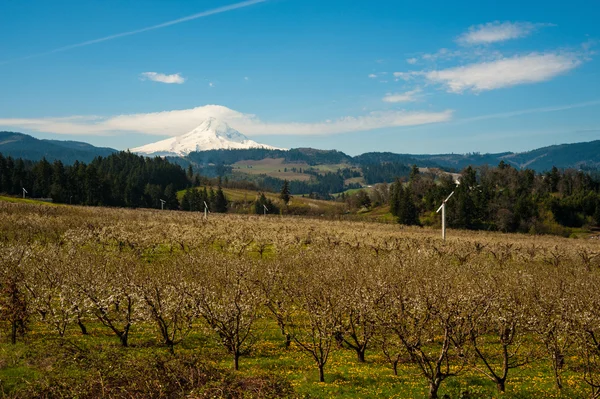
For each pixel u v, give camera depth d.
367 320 19.05
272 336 23.89
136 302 21.22
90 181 138.38
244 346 21.94
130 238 49.25
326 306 19.52
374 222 122.69
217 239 60.75
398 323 17.08
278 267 29.03
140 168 185.62
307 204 181.00
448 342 16.02
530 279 27.75
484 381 17.72
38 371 16.31
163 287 22.52
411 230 97.62
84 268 25.89
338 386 16.89
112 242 48.31
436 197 133.12
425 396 16.20
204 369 16.55
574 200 119.94
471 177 156.00
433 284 20.03
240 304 20.03
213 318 19.23
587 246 69.75
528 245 68.19
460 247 57.75
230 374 16.69
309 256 40.34
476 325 16.86
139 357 17.44
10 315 19.31
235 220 95.69
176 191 185.00
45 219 60.81
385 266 32.28
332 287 22.45
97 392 14.59
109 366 16.12
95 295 21.47
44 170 145.62
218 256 34.75
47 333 21.50
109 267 27.45
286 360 20.23
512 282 26.81
